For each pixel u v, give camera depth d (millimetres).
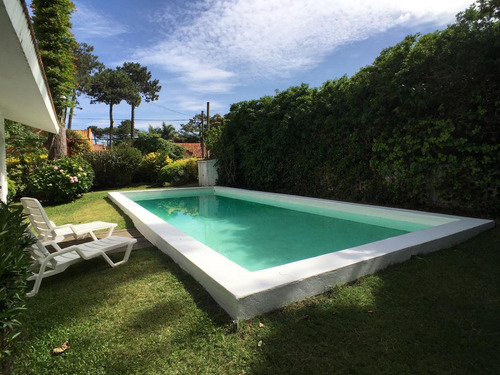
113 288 2715
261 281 2326
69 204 9102
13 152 10273
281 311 2230
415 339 1894
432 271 2871
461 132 5211
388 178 6684
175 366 1695
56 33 10969
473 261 3100
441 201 5715
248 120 11016
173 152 22031
